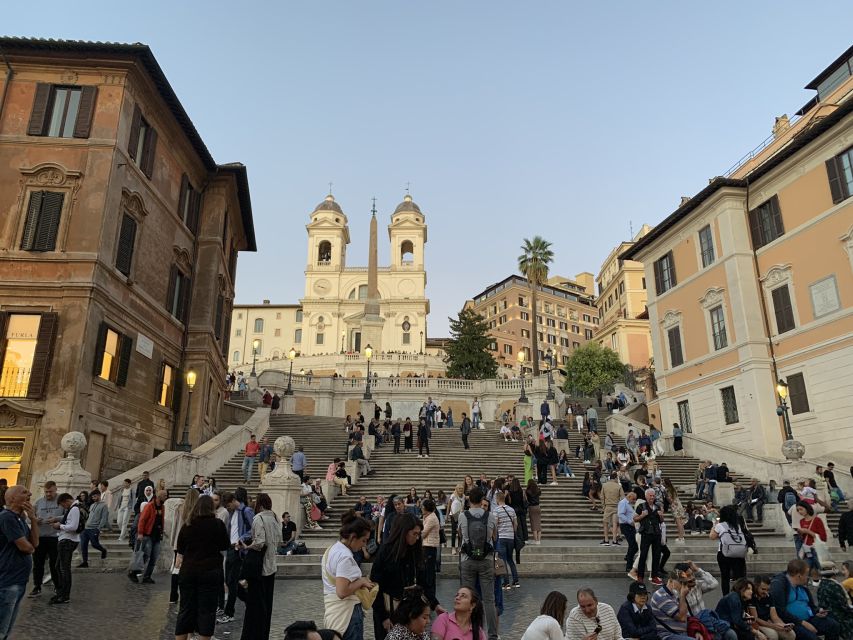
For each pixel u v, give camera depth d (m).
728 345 27.94
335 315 89.31
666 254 33.09
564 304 105.25
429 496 14.61
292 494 15.68
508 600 10.44
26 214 19.81
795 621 7.73
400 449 26.55
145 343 22.95
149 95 22.84
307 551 14.20
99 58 21.16
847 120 23.16
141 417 22.55
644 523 11.62
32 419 17.98
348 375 63.91
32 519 6.31
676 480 23.67
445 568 13.45
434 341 103.06
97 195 20.02
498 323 102.88
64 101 21.16
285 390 41.78
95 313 19.41
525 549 14.45
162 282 24.56
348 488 20.27
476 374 58.56
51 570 9.52
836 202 23.77
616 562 13.73
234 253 33.81
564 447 24.97
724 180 27.92
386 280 91.69
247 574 7.04
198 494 7.09
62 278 19.22
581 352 55.56
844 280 23.28
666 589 7.29
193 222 28.09
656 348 33.53
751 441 25.94
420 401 43.12
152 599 9.98
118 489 17.14
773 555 14.69
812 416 24.09
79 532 9.91
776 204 26.72
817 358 24.12
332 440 28.48
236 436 25.39
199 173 28.44
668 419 32.06
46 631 7.71
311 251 93.75
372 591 5.44
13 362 18.72
